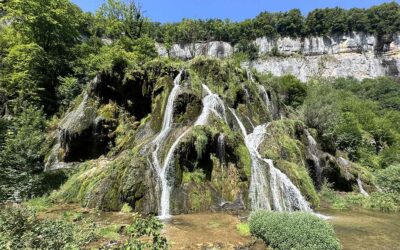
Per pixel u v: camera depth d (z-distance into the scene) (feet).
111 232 31.40
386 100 230.68
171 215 43.11
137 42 119.44
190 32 303.68
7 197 42.50
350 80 310.24
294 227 29.91
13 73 87.30
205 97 65.62
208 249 29.09
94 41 132.98
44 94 93.09
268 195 49.42
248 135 64.69
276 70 354.33
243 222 38.55
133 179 44.91
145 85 68.90
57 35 104.53
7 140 48.14
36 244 21.63
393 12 377.71
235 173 50.70
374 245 32.55
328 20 390.01
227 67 77.46
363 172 76.95
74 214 39.78
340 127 112.27
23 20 98.32
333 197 60.39
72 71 104.47
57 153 66.74
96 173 51.13
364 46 376.68
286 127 66.28
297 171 54.80
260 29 397.39
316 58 378.53
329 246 27.63
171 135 54.39
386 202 56.24
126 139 63.77
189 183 48.01
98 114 67.62
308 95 127.95
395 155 110.22
